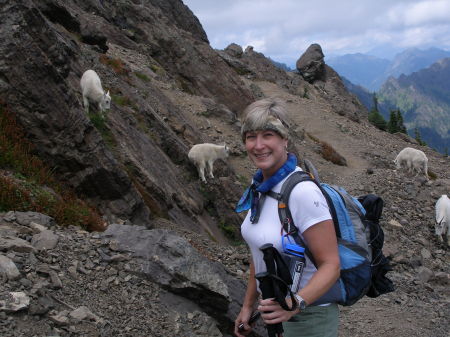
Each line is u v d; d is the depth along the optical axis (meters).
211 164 15.23
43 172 7.61
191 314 4.72
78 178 8.37
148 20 31.81
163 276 4.89
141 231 5.57
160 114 17.98
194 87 31.41
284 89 54.12
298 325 2.88
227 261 9.57
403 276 11.17
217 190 15.00
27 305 3.62
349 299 2.81
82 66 14.09
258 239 2.83
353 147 32.78
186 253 5.25
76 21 18.66
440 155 39.44
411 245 14.33
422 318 8.35
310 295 2.54
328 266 2.60
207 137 20.39
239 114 32.41
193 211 13.27
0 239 4.58
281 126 2.82
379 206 3.12
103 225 7.31
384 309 8.60
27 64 7.98
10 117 7.80
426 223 16.17
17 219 5.52
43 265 4.38
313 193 2.67
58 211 6.49
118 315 4.23
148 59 27.91
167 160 14.16
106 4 31.06
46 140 8.13
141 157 12.07
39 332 3.48
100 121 11.15
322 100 58.03
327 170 24.00
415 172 23.09
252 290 3.39
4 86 7.84
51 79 8.22
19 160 7.39
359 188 19.38
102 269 4.77
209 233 13.04
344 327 7.76
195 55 32.50
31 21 8.55
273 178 2.84
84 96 11.16
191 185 14.62
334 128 37.44
